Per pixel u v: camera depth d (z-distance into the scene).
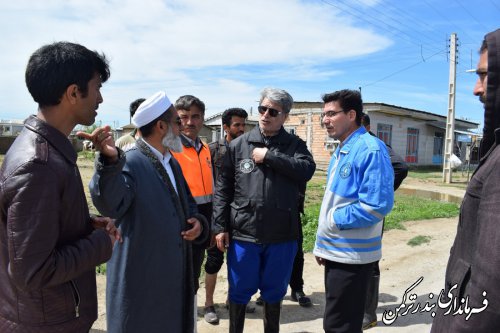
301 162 3.18
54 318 1.66
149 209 2.27
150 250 2.26
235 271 3.17
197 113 3.71
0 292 1.66
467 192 1.61
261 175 3.12
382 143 2.83
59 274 1.56
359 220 2.59
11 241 1.48
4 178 1.52
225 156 3.30
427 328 3.96
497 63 1.52
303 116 25.88
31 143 1.59
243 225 3.12
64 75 1.65
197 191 3.69
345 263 2.70
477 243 1.41
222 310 4.19
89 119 1.80
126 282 2.25
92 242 1.71
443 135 33.72
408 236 7.60
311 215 8.38
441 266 5.84
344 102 2.89
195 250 3.25
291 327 3.93
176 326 2.38
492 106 1.54
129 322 2.25
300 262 4.45
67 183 1.64
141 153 2.38
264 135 3.28
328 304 2.82
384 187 2.60
